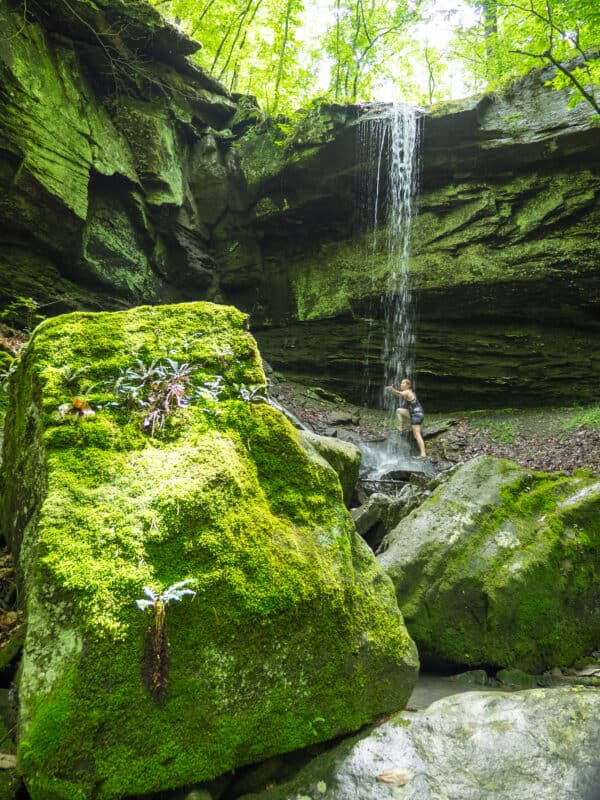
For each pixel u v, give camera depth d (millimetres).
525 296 11438
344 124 11734
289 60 14711
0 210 8703
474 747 2008
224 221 13484
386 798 1814
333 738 2084
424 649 3184
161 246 12430
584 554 3482
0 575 2738
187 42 11781
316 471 2520
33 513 2279
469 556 3348
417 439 10414
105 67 10664
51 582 1758
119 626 1720
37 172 8945
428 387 12719
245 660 1911
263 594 1972
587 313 11359
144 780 1660
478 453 10055
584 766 1902
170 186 11953
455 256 11773
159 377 2510
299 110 12469
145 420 2285
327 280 13141
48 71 9477
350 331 12992
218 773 1800
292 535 2236
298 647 2029
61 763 1549
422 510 3771
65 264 10133
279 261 13820
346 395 13203
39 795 1521
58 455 2084
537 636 3184
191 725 1773
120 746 1647
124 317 2795
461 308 12047
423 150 11547
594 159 10633
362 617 2266
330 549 2305
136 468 2121
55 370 2432
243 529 2090
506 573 3238
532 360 11836
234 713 1862
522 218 11281
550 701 2238
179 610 1835
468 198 11609
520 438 10289
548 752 1965
